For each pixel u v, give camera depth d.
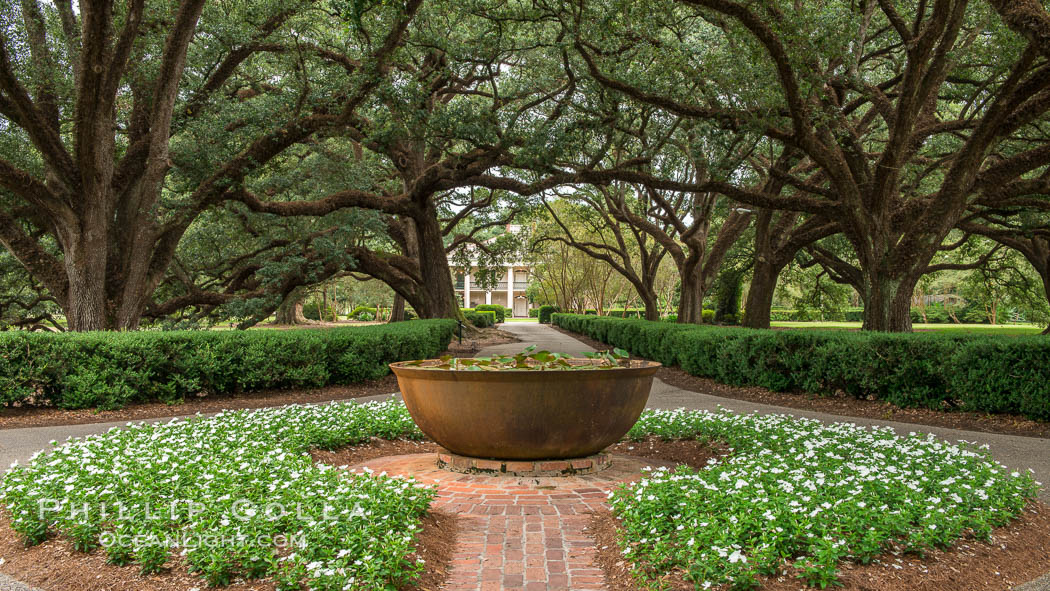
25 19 13.27
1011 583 3.35
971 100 14.75
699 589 3.03
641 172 14.99
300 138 15.15
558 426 5.23
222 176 14.54
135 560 3.48
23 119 11.79
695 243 22.34
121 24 13.73
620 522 4.16
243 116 14.10
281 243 20.97
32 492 3.87
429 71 16.14
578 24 11.67
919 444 6.02
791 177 14.08
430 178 19.55
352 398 10.91
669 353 16.27
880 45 16.36
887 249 13.27
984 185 12.38
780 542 3.32
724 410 8.42
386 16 13.35
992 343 8.78
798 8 12.38
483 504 4.70
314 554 3.19
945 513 3.76
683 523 3.56
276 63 17.58
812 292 32.09
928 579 3.26
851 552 3.38
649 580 3.22
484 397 5.16
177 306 18.91
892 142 12.30
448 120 14.13
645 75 12.60
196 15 12.41
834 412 9.55
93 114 11.80
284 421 7.10
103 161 12.70
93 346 9.71
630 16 11.62
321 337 11.73
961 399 9.22
